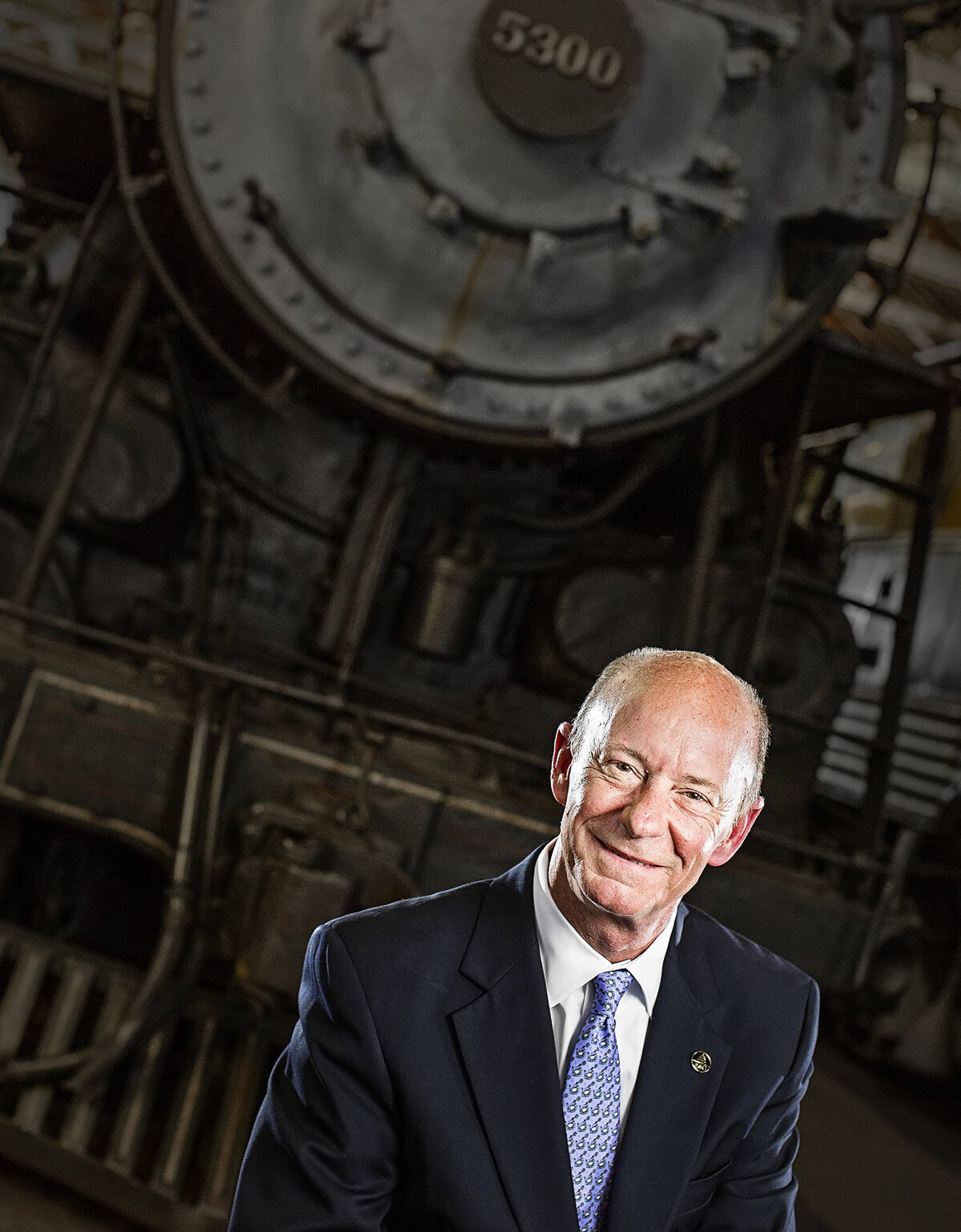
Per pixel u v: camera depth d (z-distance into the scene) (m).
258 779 2.66
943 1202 3.51
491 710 3.46
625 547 3.63
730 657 3.47
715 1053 1.32
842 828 3.98
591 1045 1.27
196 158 2.90
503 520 3.40
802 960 2.96
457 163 2.93
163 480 3.18
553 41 2.90
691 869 1.22
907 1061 4.34
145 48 10.33
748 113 3.12
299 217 2.95
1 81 3.39
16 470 3.15
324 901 2.38
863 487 9.51
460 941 1.31
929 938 4.51
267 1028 2.66
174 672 2.83
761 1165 1.39
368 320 3.00
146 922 2.99
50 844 2.93
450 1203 1.22
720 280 3.17
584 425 3.12
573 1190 1.24
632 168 3.02
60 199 3.29
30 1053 2.80
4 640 2.66
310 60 2.92
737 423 3.68
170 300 2.98
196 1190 2.60
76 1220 2.46
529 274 3.02
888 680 3.58
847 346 3.50
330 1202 1.20
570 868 1.24
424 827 2.71
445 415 3.07
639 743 1.21
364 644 3.40
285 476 3.36
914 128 9.05
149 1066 2.57
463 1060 1.24
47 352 2.99
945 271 10.75
